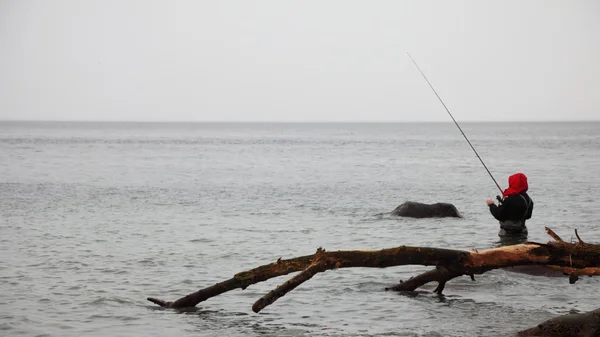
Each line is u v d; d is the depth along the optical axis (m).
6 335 9.09
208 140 119.00
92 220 20.94
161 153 70.62
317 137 144.00
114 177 39.12
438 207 21.66
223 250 15.76
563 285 11.95
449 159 59.00
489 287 11.83
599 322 8.94
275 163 53.94
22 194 29.00
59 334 9.17
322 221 20.92
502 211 15.59
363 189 32.06
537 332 9.12
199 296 10.49
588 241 16.61
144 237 17.64
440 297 11.26
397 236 17.84
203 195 29.14
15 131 181.50
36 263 13.98
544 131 194.50
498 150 76.12
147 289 11.85
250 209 24.16
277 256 15.03
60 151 72.25
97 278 12.66
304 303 10.95
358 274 12.91
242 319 10.05
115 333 9.27
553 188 31.27
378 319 10.02
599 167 46.56
